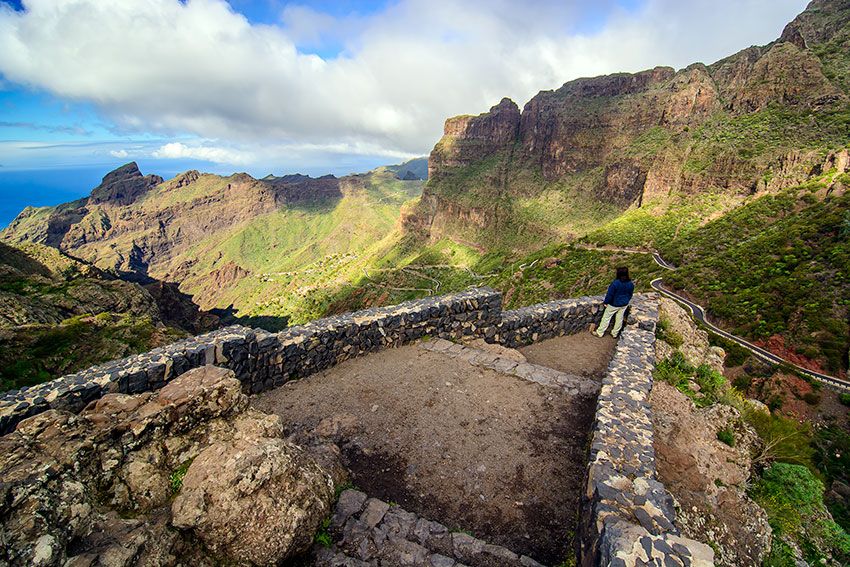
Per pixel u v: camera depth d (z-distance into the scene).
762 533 6.41
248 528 4.65
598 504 5.14
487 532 6.27
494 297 13.15
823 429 34.59
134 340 29.36
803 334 44.03
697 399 9.08
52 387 6.84
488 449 7.91
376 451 7.91
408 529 5.88
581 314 13.77
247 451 5.18
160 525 4.53
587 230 148.88
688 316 13.94
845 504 21.30
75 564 3.65
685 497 6.27
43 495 4.04
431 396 9.59
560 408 9.10
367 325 11.52
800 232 58.84
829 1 132.25
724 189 100.75
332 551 5.30
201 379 6.57
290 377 10.36
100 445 5.14
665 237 92.75
